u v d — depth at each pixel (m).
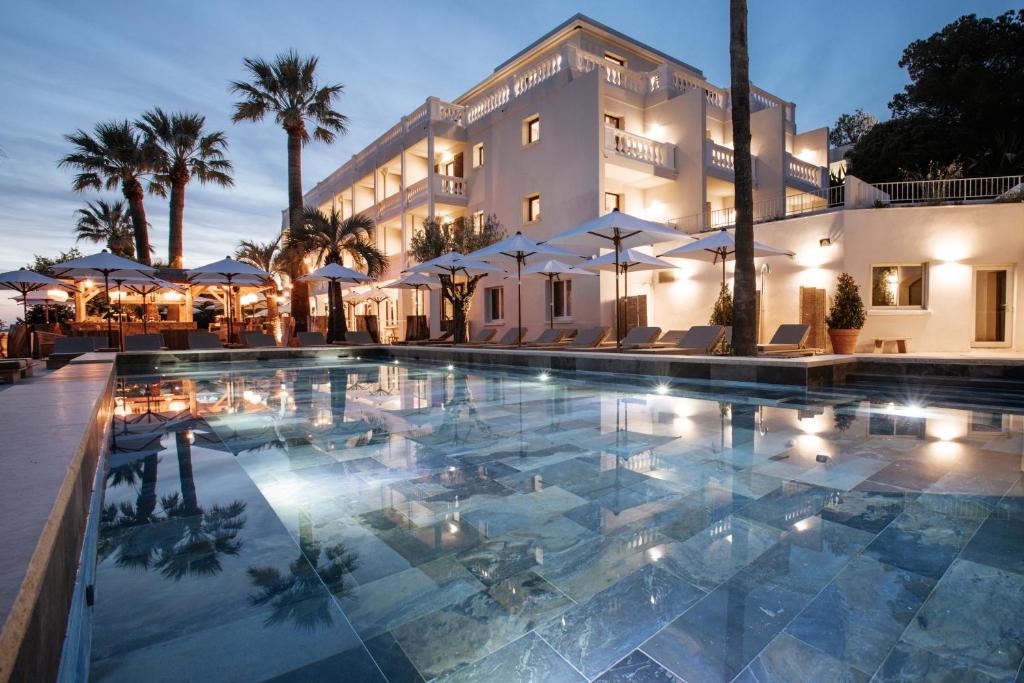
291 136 20.03
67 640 1.61
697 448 4.41
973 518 2.83
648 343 12.15
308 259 20.81
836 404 6.63
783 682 1.57
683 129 16.89
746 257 9.79
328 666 1.65
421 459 4.13
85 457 2.46
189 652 1.71
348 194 30.48
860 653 1.70
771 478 3.56
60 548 1.45
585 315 16.23
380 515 2.94
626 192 17.48
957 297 11.82
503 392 8.23
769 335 13.55
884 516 2.87
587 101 15.62
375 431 5.21
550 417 5.92
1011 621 1.88
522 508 3.04
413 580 2.21
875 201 13.20
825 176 19.86
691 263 15.36
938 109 21.73
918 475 3.59
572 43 18.34
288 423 5.64
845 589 2.11
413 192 21.95
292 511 3.00
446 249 17.41
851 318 11.70
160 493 3.31
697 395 7.62
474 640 1.80
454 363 14.14
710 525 2.77
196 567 2.31
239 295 26.14
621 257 12.26
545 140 17.19
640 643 1.77
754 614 1.94
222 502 3.14
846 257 12.31
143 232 24.25
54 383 5.05
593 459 4.10
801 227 13.00
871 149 22.73
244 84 19.66
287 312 32.28
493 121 19.44
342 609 1.99
